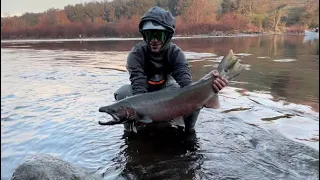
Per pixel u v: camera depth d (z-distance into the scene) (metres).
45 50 8.21
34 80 3.14
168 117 1.38
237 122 1.67
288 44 9.63
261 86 2.70
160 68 1.61
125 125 1.56
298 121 1.72
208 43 10.56
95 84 2.85
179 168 1.16
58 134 1.51
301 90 2.53
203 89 1.38
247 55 5.79
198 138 1.45
